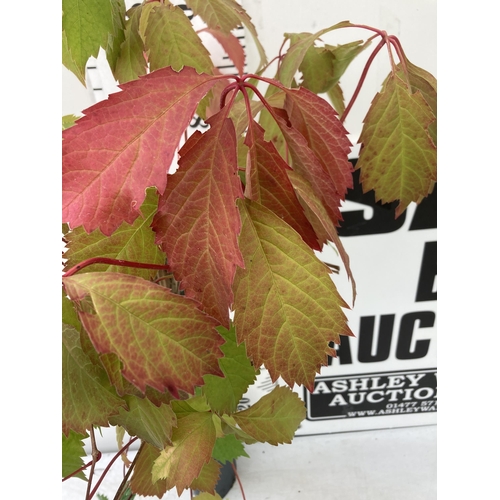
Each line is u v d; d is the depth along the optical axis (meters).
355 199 0.58
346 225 0.60
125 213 0.24
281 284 0.27
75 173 0.24
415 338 0.67
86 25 0.30
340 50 0.40
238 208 0.26
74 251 0.29
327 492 0.61
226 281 0.25
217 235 0.25
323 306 0.27
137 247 0.30
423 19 0.42
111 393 0.29
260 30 0.44
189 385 0.25
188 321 0.25
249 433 0.41
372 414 0.71
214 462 0.43
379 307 0.65
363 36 0.44
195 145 0.25
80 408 0.29
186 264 0.26
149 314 0.25
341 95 0.46
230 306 0.25
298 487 0.61
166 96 0.25
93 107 0.24
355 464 0.64
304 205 0.35
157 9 0.33
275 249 0.27
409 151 0.36
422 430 0.70
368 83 0.47
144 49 0.34
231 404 0.36
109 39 0.32
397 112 0.35
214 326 0.25
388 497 0.58
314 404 0.70
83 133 0.24
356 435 0.70
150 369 0.24
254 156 0.28
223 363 0.36
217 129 0.26
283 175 0.29
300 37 0.40
